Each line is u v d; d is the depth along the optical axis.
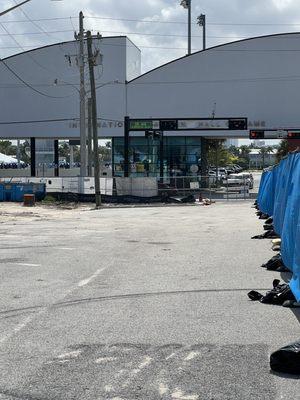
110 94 58.25
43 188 40.44
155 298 8.78
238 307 8.13
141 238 17.58
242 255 13.44
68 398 4.82
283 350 5.43
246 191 51.97
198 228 20.91
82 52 41.94
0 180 44.59
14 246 15.57
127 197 40.03
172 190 44.69
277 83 56.12
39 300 8.69
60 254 13.92
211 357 5.89
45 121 59.84
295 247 8.01
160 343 6.41
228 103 56.88
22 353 6.09
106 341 6.50
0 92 60.53
